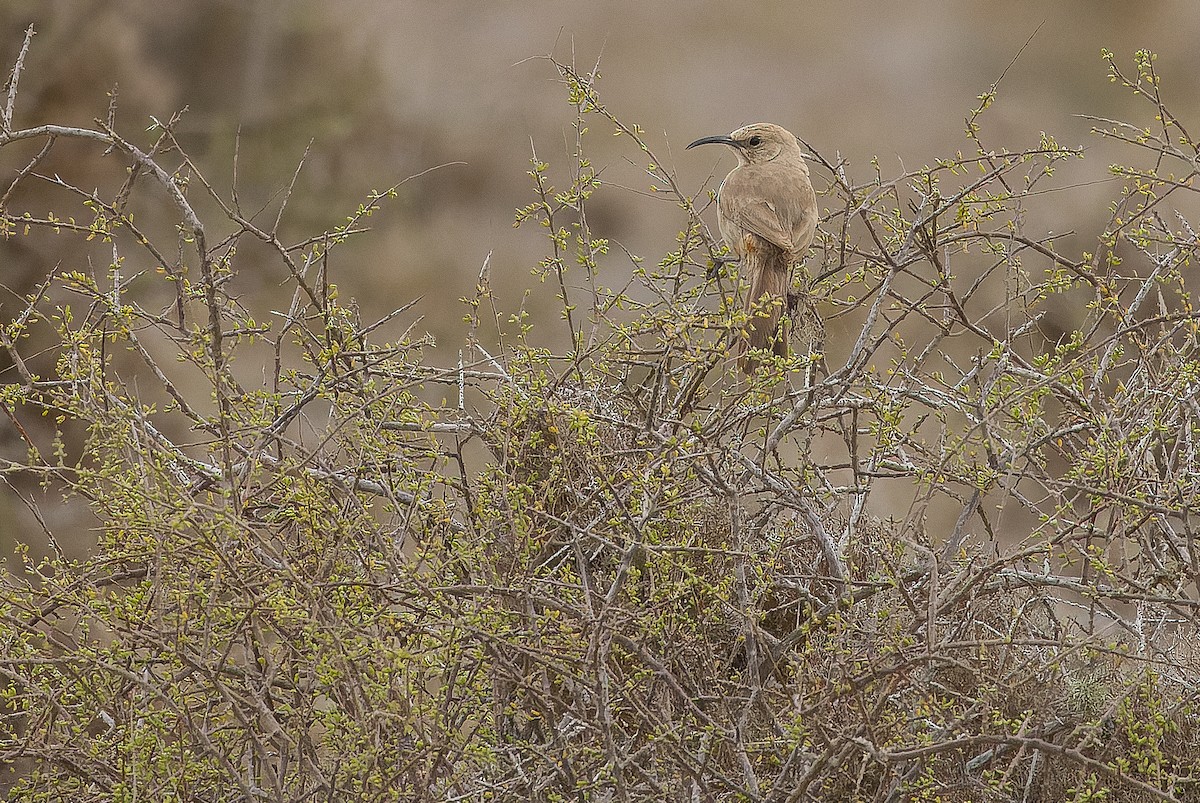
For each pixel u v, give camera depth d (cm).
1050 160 988
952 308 1027
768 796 768
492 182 2630
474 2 3089
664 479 807
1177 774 828
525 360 871
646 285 1048
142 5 2309
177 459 849
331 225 2303
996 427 866
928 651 741
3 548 1445
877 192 1141
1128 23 3147
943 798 855
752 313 916
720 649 923
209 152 2286
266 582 743
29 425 1639
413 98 2719
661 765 818
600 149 2827
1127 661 881
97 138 855
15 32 2105
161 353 1734
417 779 748
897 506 1530
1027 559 890
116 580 851
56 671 821
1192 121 2925
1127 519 848
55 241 1950
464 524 862
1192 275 1552
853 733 773
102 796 792
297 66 2488
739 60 3183
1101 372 901
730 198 1327
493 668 763
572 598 800
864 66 3228
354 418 829
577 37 3169
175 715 773
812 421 930
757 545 953
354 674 723
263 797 755
